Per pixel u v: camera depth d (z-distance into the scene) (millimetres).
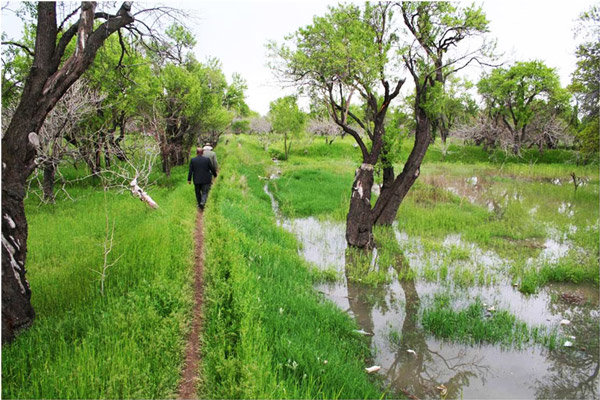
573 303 7977
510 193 21281
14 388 3672
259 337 4785
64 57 11797
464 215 14789
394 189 12938
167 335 4559
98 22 12297
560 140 42219
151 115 16906
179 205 11375
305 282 8281
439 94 11828
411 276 8984
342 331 6434
